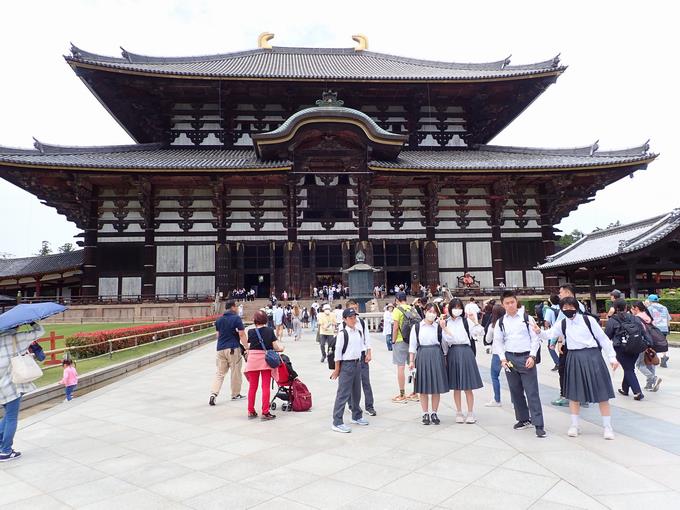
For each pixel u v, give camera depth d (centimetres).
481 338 2569
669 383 1254
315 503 557
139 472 680
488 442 785
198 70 4859
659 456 691
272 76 4597
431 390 902
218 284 4338
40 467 710
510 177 4469
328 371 1627
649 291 3089
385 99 5119
